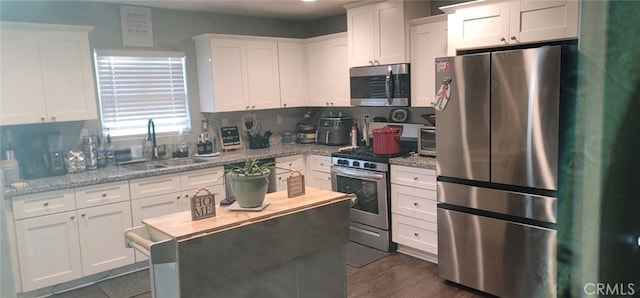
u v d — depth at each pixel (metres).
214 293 1.95
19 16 3.59
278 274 2.20
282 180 4.61
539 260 2.71
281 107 5.02
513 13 2.81
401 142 4.26
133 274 3.68
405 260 3.79
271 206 2.21
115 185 3.51
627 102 0.57
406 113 4.43
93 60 3.97
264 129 5.23
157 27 4.34
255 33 5.09
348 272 3.57
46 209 3.21
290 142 5.37
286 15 5.04
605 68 0.58
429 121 3.92
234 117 4.96
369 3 4.21
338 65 4.76
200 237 1.86
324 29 5.30
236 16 4.91
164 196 3.78
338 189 4.38
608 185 0.59
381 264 3.71
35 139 3.52
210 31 4.72
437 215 3.31
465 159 3.04
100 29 4.00
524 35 2.77
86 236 3.40
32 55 3.37
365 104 4.38
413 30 3.92
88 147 3.83
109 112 4.11
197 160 4.27
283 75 5.00
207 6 4.34
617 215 0.60
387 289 3.25
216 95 4.46
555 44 2.72
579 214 0.63
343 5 4.45
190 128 4.63
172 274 1.90
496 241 2.94
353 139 4.69
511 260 2.87
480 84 2.88
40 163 3.48
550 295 2.69
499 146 2.82
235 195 2.19
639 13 0.56
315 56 5.04
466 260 3.15
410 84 4.02
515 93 2.69
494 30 2.92
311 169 4.78
